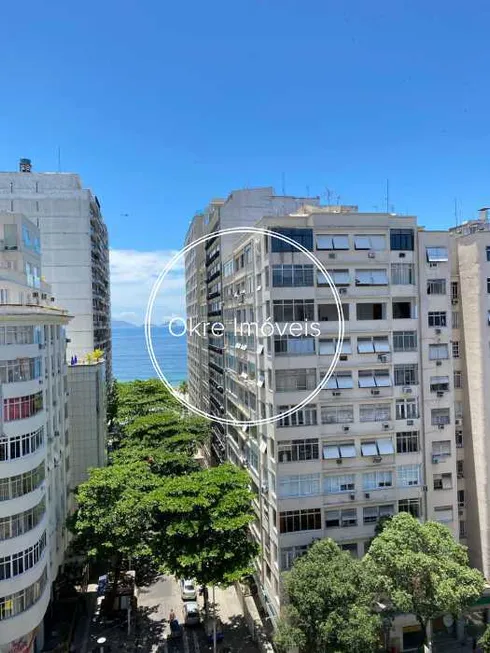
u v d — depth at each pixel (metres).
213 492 33.69
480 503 35.72
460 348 37.34
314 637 27.67
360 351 33.84
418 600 28.80
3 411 29.16
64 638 34.69
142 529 34.78
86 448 47.47
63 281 60.59
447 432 35.34
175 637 34.94
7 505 29.16
